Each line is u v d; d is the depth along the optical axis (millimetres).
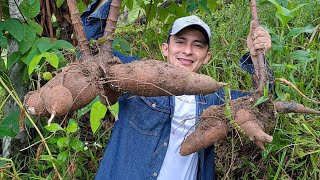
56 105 992
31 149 1771
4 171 1448
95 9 1517
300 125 1587
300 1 2066
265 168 1612
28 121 1606
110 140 1397
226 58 1943
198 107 1384
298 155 1543
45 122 1735
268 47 1272
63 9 1766
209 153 1429
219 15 2316
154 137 1352
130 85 1099
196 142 1243
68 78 1055
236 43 1995
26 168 1793
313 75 1757
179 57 1453
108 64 1126
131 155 1352
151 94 1115
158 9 1964
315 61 1816
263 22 2021
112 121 1836
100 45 1177
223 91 1429
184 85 1101
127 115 1379
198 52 1454
